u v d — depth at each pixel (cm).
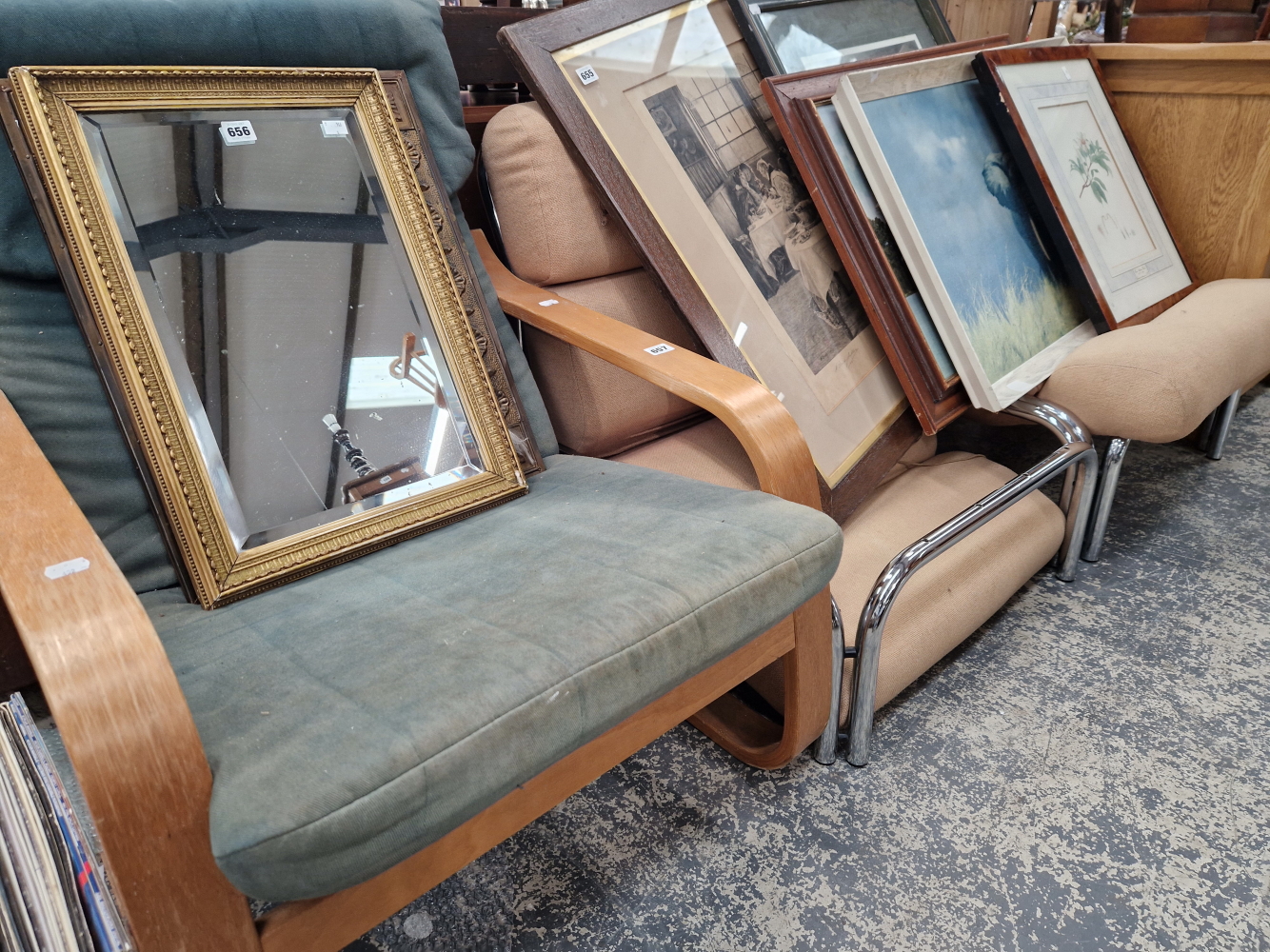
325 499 95
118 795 54
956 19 261
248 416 92
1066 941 91
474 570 85
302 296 99
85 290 84
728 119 138
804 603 89
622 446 138
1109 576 156
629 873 101
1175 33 208
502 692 64
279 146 99
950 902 96
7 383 86
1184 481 187
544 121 123
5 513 66
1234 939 90
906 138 146
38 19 84
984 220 156
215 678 69
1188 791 109
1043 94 172
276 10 99
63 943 60
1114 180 184
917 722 123
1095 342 153
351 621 77
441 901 99
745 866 102
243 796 55
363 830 56
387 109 108
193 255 92
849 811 109
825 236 146
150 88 90
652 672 73
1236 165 187
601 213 129
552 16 122
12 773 71
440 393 107
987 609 131
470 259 119
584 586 78
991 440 209
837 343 139
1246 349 152
